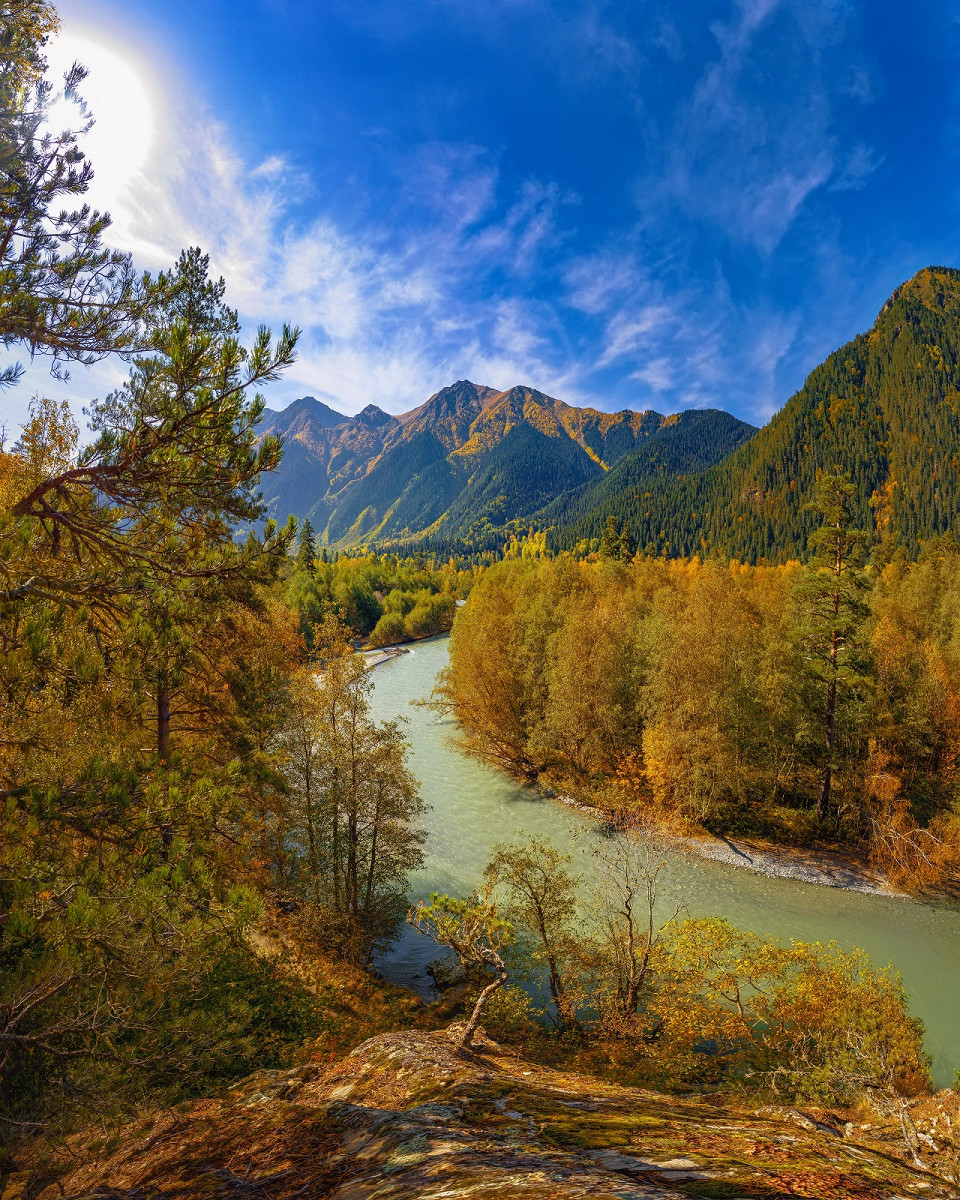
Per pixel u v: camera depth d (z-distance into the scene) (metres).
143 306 6.92
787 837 34.72
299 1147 4.34
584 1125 3.92
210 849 6.12
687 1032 17.38
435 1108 4.61
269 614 13.98
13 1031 5.32
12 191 6.04
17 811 5.35
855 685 33.75
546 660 45.50
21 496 8.57
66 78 6.30
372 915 23.34
